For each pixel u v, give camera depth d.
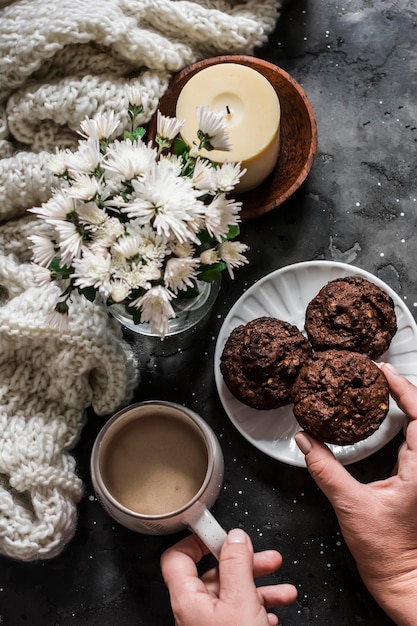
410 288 0.78
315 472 0.68
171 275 0.57
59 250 0.59
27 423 0.72
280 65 0.81
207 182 0.58
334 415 0.67
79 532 0.76
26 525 0.71
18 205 0.75
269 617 0.69
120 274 0.57
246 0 0.78
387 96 0.80
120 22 0.72
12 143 0.77
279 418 0.74
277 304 0.76
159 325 0.58
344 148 0.79
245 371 0.71
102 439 0.70
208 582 0.72
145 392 0.78
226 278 0.79
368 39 0.80
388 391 0.69
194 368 0.78
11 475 0.71
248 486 0.76
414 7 0.80
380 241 0.79
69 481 0.73
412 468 0.68
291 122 0.78
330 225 0.79
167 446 0.72
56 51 0.72
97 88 0.73
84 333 0.71
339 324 0.71
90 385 0.75
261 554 0.70
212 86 0.73
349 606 0.74
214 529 0.67
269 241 0.79
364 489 0.68
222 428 0.77
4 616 0.76
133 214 0.56
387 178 0.79
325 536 0.75
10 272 0.73
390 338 0.72
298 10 0.81
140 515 0.67
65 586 0.76
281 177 0.77
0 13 0.74
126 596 0.76
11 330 0.71
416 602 0.68
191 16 0.75
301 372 0.70
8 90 0.74
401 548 0.68
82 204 0.57
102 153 0.61
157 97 0.75
